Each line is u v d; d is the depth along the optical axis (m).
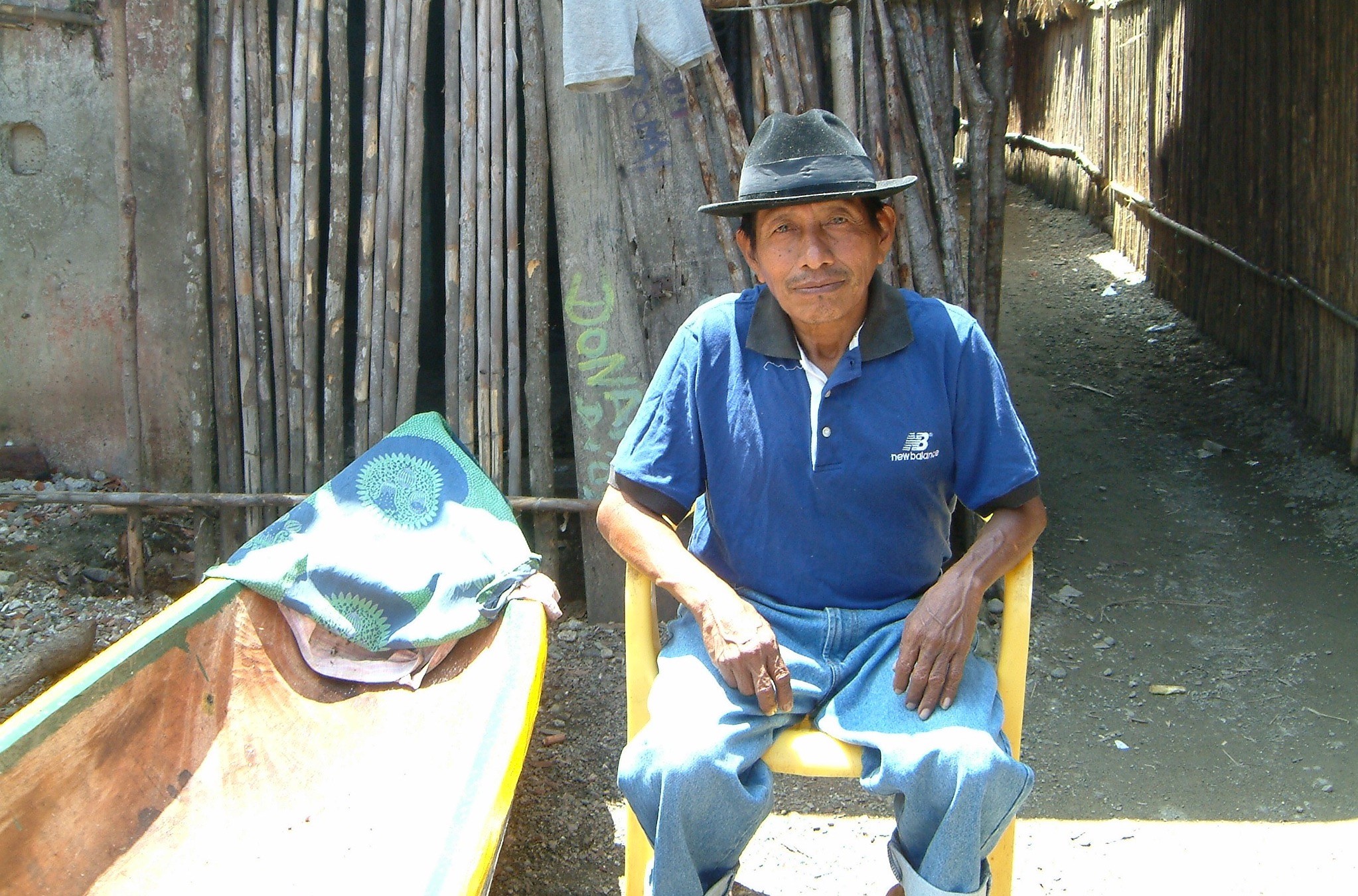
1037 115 11.99
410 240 3.92
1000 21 3.85
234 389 4.03
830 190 2.04
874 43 3.71
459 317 3.92
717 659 2.07
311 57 3.85
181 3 3.80
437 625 2.89
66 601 3.96
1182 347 6.78
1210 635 3.88
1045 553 4.52
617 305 3.86
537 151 3.80
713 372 2.21
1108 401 6.14
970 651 2.10
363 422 4.01
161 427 4.34
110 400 4.43
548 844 2.83
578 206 3.82
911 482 2.16
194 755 2.59
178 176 4.18
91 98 4.19
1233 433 5.54
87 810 2.31
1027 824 2.94
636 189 3.75
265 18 3.86
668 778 1.93
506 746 2.25
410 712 2.80
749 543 2.24
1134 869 2.75
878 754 2.02
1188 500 4.93
